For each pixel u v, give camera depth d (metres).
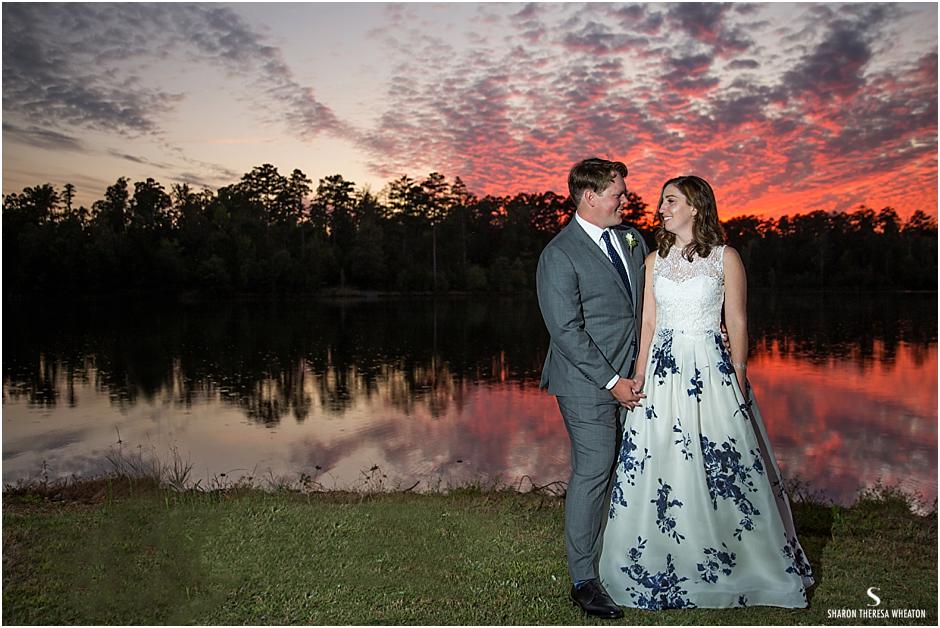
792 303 57.62
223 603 2.89
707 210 2.95
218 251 63.34
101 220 66.00
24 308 49.41
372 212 76.12
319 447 9.41
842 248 80.38
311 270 65.94
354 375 18.56
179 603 2.89
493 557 3.40
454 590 3.02
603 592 2.84
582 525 2.85
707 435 2.89
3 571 3.20
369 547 3.54
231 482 6.68
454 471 7.70
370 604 2.88
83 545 3.55
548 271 2.90
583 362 2.81
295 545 3.56
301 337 29.80
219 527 3.84
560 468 7.84
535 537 3.70
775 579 2.77
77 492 5.04
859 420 11.22
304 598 2.94
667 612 2.79
